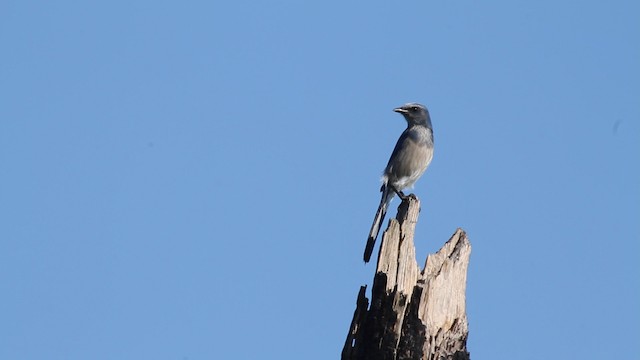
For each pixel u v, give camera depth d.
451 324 13.72
